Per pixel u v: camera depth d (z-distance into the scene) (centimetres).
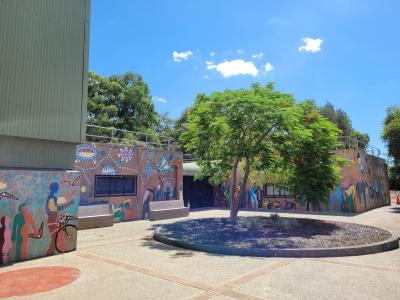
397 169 2834
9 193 752
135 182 1583
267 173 1540
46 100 856
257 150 1184
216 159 1315
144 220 1537
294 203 2119
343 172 1967
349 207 1941
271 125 1158
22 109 806
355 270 670
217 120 1090
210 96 1190
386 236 982
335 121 3797
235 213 1295
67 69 909
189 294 530
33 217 792
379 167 2612
